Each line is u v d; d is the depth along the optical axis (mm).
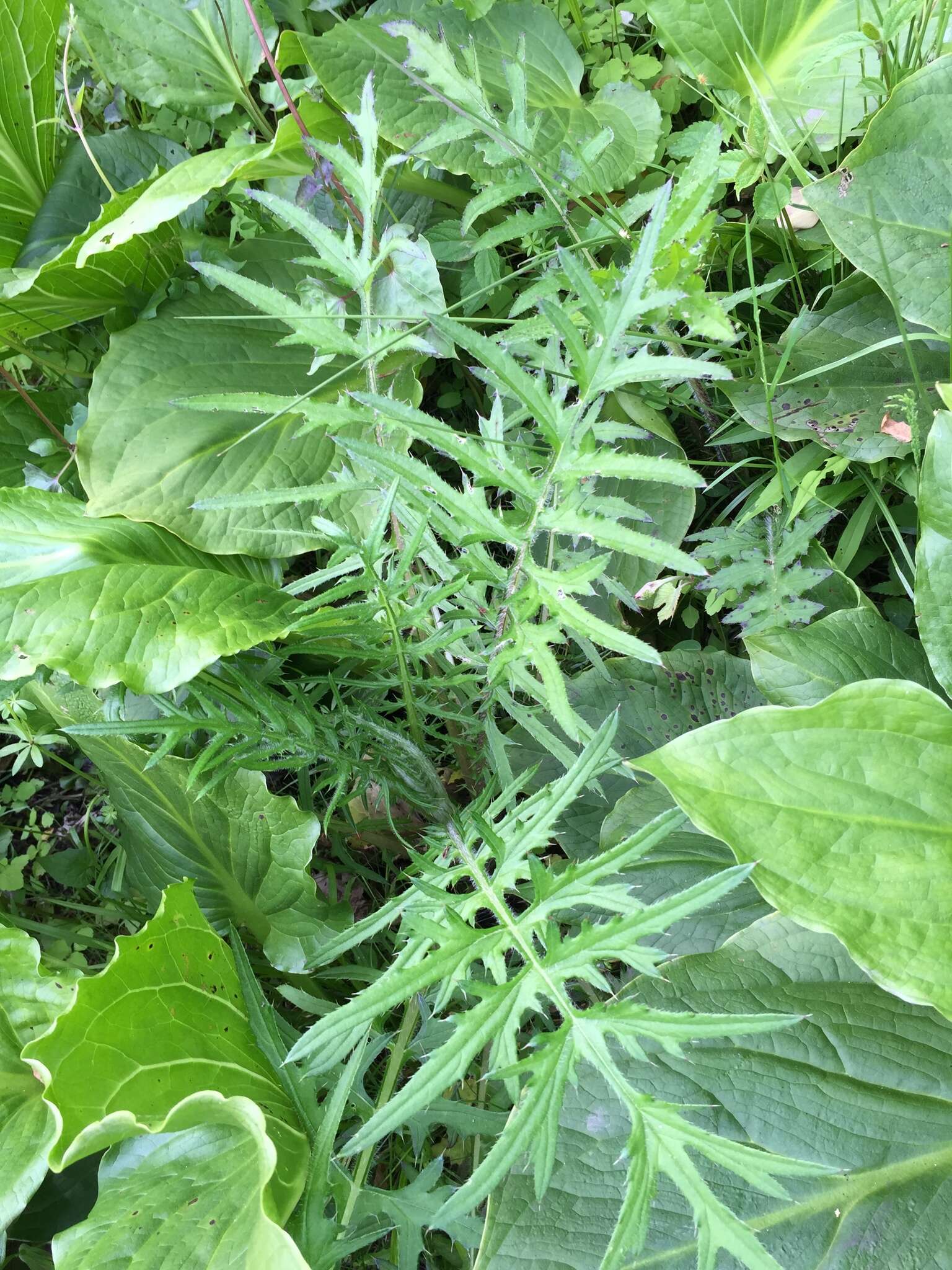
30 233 962
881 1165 526
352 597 807
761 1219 521
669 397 824
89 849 966
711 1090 561
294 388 823
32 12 907
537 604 531
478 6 878
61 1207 740
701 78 852
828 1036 567
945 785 515
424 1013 678
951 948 491
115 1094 583
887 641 676
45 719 885
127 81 919
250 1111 570
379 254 613
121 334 818
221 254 887
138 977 627
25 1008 712
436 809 647
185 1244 547
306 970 682
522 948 473
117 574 638
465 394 968
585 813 765
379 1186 753
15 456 944
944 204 705
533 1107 421
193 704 717
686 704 784
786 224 803
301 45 791
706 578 750
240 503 577
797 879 504
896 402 730
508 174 743
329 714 632
